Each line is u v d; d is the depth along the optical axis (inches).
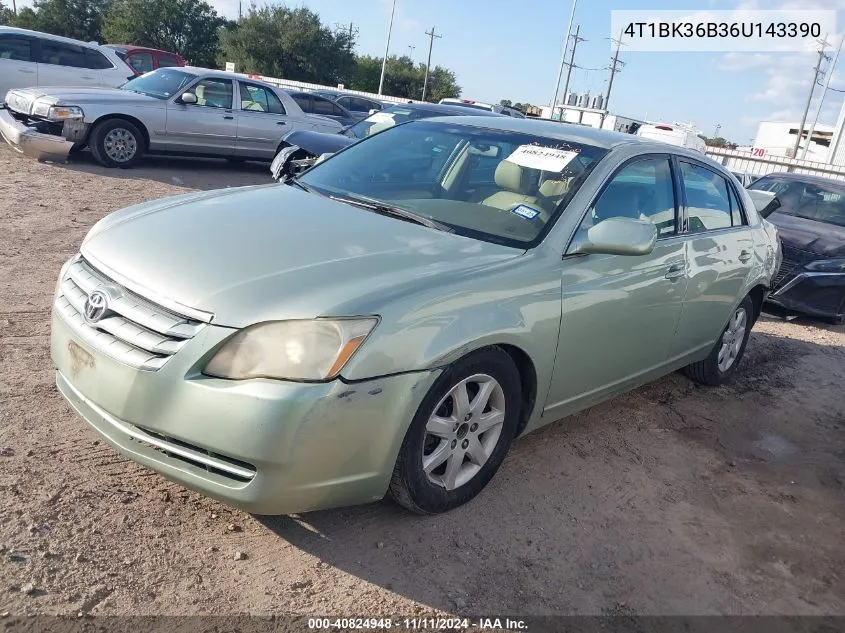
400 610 101.1
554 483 140.9
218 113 475.2
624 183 150.3
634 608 109.3
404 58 2898.6
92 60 547.2
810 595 119.2
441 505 120.9
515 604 105.8
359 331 99.9
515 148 154.6
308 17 2089.1
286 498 99.3
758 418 192.1
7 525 105.2
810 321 308.0
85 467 122.6
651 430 173.6
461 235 131.9
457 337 109.3
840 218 331.9
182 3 2108.8
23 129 408.8
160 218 127.7
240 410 95.3
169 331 99.7
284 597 100.5
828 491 156.1
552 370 132.0
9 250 239.5
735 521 138.5
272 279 104.9
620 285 141.8
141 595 96.7
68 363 110.9
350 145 177.5
